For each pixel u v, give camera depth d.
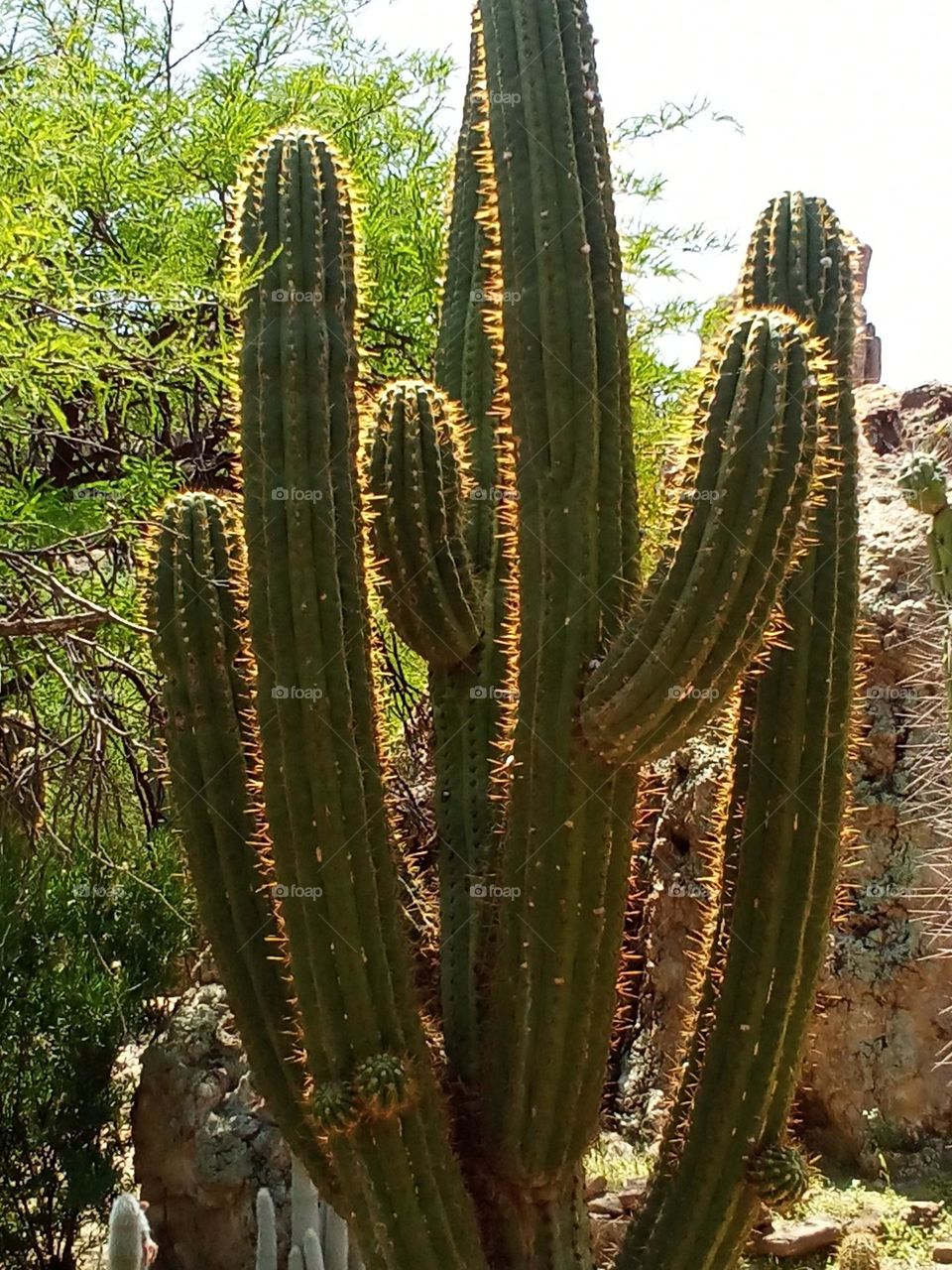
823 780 2.98
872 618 6.66
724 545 2.53
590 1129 2.88
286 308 2.82
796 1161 2.92
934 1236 5.48
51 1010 5.38
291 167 2.94
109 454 6.26
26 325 3.75
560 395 2.80
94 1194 5.29
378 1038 2.70
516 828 2.82
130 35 7.21
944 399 7.59
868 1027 6.23
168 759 3.21
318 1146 3.03
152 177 6.08
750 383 2.57
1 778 5.33
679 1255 2.88
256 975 3.08
